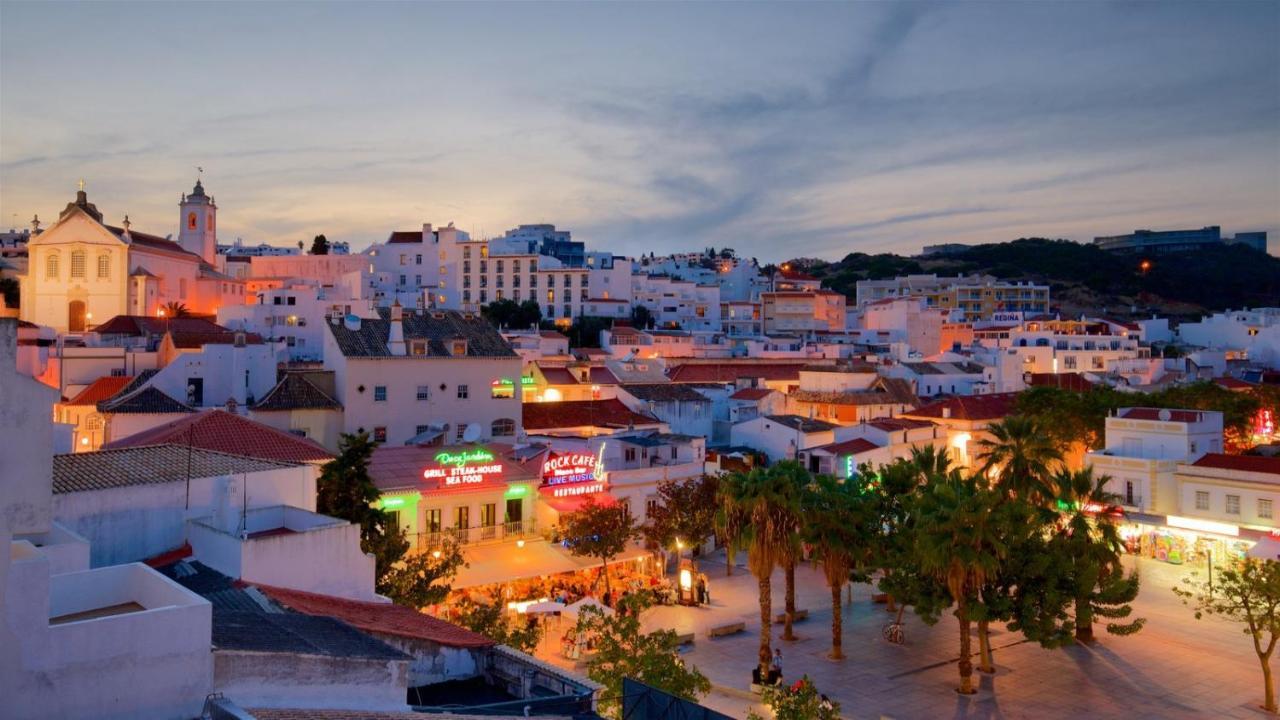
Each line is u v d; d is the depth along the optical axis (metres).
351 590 35.31
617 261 196.50
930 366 130.00
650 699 28.53
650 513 64.12
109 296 125.06
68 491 32.31
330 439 73.38
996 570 46.44
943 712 45.44
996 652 54.38
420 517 54.50
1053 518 51.97
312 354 117.88
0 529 17.77
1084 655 53.78
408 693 28.48
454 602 50.72
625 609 37.94
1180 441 78.38
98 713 18.77
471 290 199.00
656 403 93.31
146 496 34.41
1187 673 50.97
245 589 30.53
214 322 121.62
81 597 22.77
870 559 54.34
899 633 55.88
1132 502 77.94
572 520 56.22
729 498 48.94
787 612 56.53
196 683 20.20
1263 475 69.62
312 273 176.50
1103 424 90.25
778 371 131.75
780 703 34.38
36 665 18.09
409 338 78.56
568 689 28.19
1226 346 180.50
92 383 83.69
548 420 86.56
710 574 69.88
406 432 77.06
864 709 45.62
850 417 104.56
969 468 92.88
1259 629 46.22
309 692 22.33
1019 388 134.88
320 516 36.12
